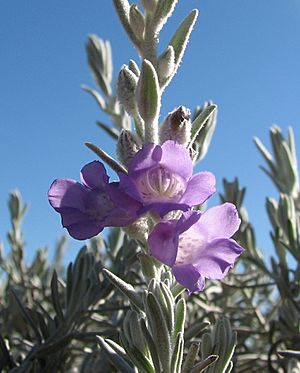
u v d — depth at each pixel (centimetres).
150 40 11
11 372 15
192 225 9
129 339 11
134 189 9
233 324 22
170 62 11
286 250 20
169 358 10
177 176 9
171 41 11
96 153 10
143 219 10
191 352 10
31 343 18
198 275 9
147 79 10
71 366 20
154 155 9
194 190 9
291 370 17
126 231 10
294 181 22
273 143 22
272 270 20
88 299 18
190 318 21
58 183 10
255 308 21
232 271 21
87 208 10
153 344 10
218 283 21
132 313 11
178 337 10
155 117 10
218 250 9
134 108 11
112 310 17
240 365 19
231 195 22
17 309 20
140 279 19
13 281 24
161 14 11
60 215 10
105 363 17
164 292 10
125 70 11
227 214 9
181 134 10
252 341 23
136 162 9
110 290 18
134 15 11
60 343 16
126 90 11
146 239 10
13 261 25
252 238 21
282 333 19
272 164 22
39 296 25
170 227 9
